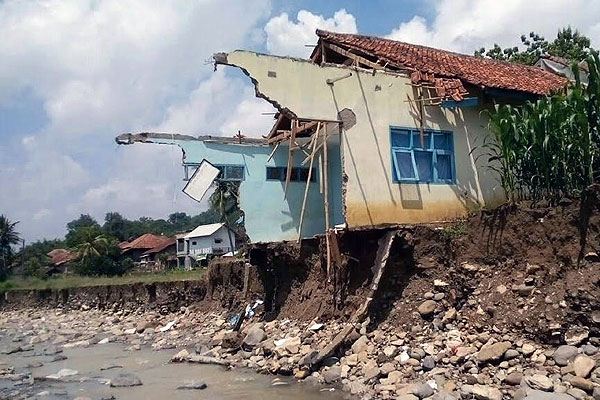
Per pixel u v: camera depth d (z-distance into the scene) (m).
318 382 11.39
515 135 12.00
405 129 14.62
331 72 14.06
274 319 16.48
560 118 11.00
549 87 16.66
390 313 12.59
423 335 11.55
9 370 16.12
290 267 16.70
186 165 16.67
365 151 14.05
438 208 14.63
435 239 12.84
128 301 29.50
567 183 10.90
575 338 9.31
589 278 9.62
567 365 8.95
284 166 17.94
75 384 13.81
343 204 13.62
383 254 13.16
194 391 11.67
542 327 9.80
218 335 17.58
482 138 15.53
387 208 14.03
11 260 70.12
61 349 20.36
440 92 14.16
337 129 15.52
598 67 10.64
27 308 41.53
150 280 30.23
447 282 12.23
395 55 15.97
